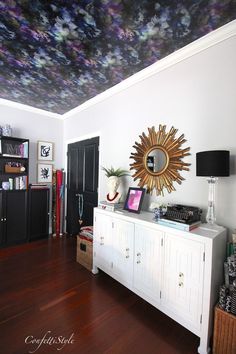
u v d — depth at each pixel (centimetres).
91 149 337
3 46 193
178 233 156
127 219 200
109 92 288
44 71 241
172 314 161
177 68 205
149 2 142
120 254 208
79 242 273
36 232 359
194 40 182
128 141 262
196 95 189
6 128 329
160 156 222
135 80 248
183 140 200
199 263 143
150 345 146
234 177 165
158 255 171
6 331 155
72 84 274
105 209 234
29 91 299
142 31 171
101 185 310
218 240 146
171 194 211
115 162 283
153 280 175
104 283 225
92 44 190
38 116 383
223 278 154
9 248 320
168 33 173
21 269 253
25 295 200
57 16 156
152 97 230
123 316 174
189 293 149
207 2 141
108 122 297
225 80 170
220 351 134
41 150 388
